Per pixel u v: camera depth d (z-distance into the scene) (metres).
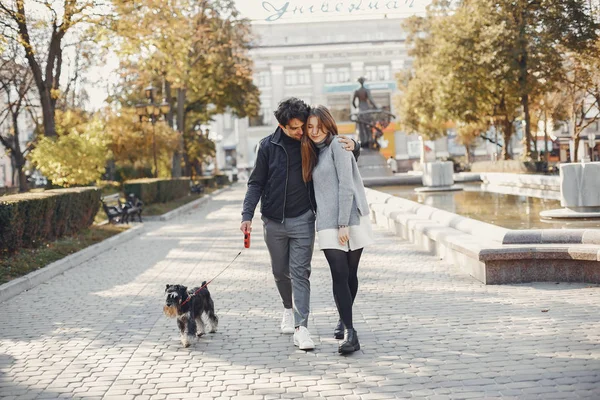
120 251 12.94
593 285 6.94
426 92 40.66
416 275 8.29
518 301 6.39
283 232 5.16
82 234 14.54
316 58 71.12
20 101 30.08
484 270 7.37
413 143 70.12
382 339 5.26
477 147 68.94
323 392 4.04
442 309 6.25
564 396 3.75
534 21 28.58
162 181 26.72
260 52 70.50
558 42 28.12
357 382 4.20
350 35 73.19
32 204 11.20
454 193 19.09
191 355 5.06
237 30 37.38
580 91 32.69
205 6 34.81
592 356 4.51
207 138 46.31
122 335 5.84
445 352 4.80
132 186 23.59
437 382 4.12
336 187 4.95
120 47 20.19
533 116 41.12
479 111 32.56
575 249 7.00
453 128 69.06
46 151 19.75
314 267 9.55
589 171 10.11
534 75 30.25
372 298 7.00
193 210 26.50
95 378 4.55
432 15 32.91
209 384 4.30
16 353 5.33
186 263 10.68
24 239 11.20
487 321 5.67
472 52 29.66
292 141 5.13
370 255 10.41
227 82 37.75
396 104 50.47
